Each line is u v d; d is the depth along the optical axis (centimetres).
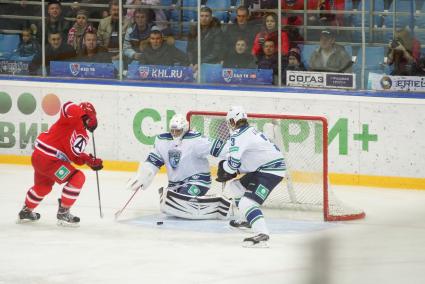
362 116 2089
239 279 1189
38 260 1332
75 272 1248
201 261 1325
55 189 2042
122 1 2316
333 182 2134
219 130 1841
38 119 2384
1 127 2416
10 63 2441
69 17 2367
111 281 1188
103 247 1436
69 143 1566
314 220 1681
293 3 2172
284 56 2203
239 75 2248
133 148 2303
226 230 1591
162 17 2292
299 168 1775
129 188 1670
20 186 2077
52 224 1641
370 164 2094
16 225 1627
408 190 2052
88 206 1844
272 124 1788
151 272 1248
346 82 2153
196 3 2255
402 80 2108
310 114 2144
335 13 2142
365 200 1916
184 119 1675
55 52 2392
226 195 1873
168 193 1691
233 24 2233
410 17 2084
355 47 2138
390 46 2108
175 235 1545
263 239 1429
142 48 2319
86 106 1574
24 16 2405
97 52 2359
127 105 2300
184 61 2292
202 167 1716
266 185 1451
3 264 1303
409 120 2048
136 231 1580
